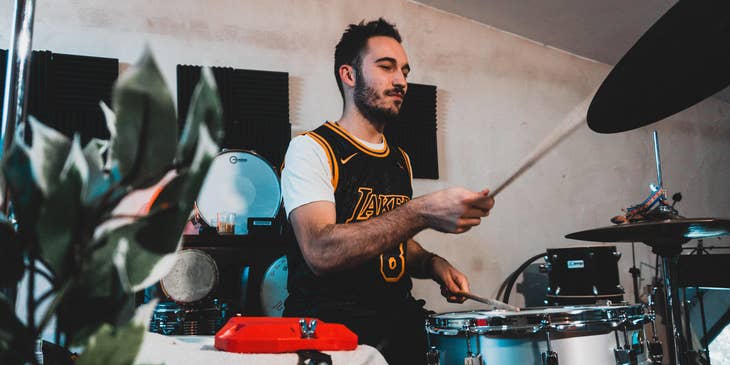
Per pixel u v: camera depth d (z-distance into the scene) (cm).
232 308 256
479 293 345
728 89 432
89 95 286
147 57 37
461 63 364
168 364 83
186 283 229
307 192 189
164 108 37
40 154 37
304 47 327
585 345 189
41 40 283
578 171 387
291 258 200
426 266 214
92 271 37
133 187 37
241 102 309
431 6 360
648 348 229
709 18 184
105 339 35
